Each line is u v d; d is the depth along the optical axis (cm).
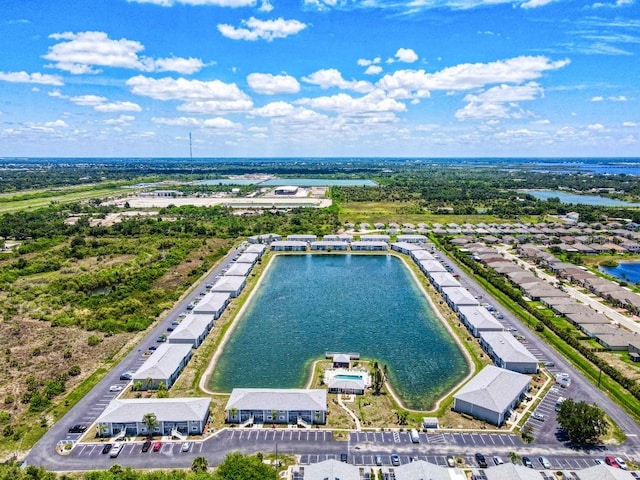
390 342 16888
